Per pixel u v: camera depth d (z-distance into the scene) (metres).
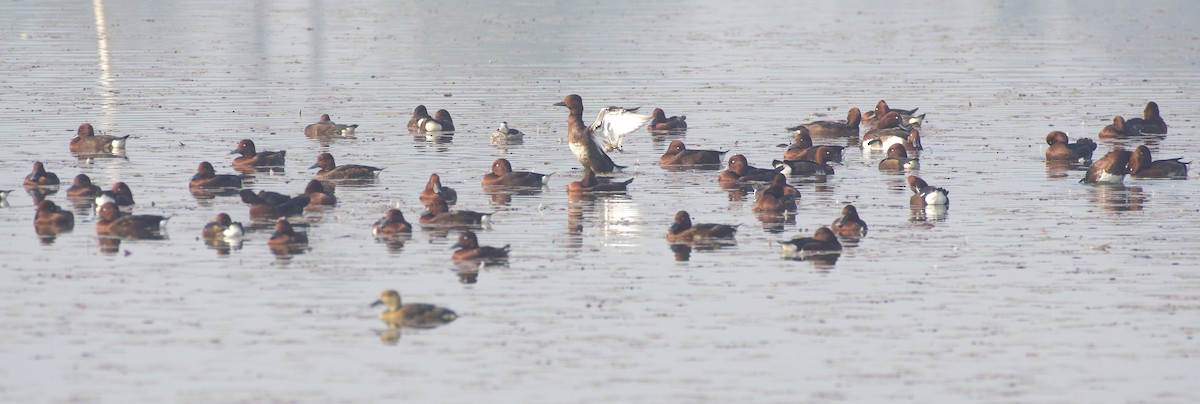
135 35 101.38
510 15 120.75
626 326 30.92
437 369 28.11
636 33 105.94
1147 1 138.62
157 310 31.88
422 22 114.19
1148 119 61.19
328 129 59.09
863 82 78.75
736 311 32.09
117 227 39.34
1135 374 27.97
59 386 27.05
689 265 36.34
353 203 44.56
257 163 50.94
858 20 118.69
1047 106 69.44
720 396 26.77
